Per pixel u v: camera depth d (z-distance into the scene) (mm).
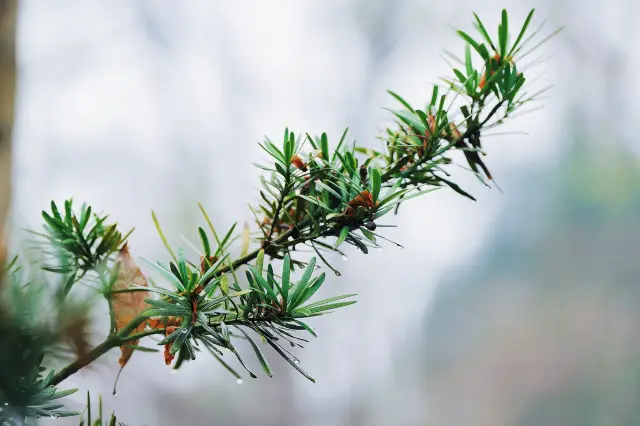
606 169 9781
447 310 9500
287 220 496
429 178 496
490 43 491
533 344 9094
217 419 7258
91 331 273
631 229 9383
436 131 488
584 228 9547
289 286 424
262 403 7910
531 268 9500
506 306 9375
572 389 8750
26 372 275
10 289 277
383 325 9352
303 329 406
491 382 9094
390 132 517
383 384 9250
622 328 8922
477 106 491
